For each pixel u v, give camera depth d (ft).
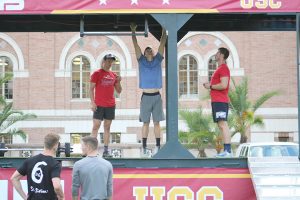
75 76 157.69
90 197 35.40
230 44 155.43
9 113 142.10
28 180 34.47
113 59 49.88
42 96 156.76
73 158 43.57
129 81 155.94
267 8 43.70
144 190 43.70
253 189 43.80
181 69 155.74
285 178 42.37
